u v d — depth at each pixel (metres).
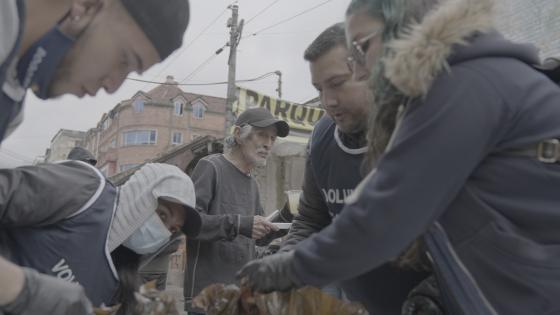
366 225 1.26
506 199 1.29
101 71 1.37
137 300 1.94
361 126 1.96
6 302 1.16
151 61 1.43
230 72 15.31
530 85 1.30
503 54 1.34
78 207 1.82
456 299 1.35
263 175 8.73
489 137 1.25
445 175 1.23
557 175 1.27
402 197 1.23
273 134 3.58
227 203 3.36
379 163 1.32
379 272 1.87
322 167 2.19
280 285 1.51
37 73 1.31
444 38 1.27
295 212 3.44
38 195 1.70
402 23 1.39
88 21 1.31
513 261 1.27
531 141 1.27
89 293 1.83
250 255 3.40
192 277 3.24
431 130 1.24
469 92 1.25
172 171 2.14
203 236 3.06
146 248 2.03
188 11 1.47
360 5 1.51
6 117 1.32
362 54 1.53
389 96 1.45
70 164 1.97
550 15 6.04
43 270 1.75
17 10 1.15
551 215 1.26
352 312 1.70
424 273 1.79
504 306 1.29
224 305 1.77
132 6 1.32
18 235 1.75
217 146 13.20
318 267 1.37
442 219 1.38
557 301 1.24
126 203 2.00
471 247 1.33
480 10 1.31
